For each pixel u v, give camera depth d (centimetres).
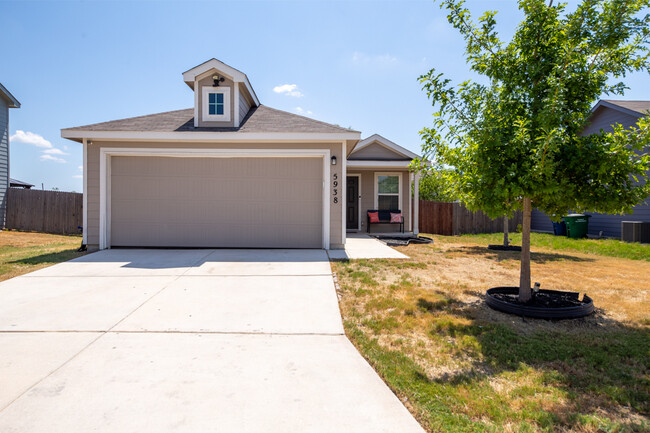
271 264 702
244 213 886
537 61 436
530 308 422
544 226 1675
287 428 223
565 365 308
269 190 888
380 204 1372
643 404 250
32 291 517
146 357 318
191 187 880
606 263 776
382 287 550
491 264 749
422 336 372
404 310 446
